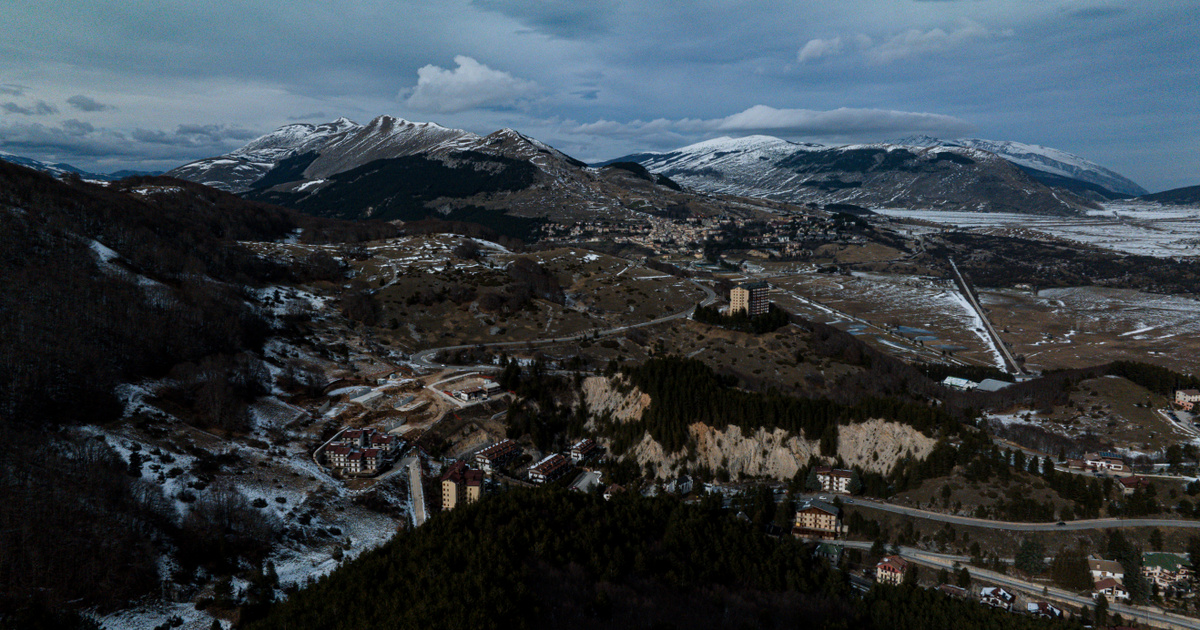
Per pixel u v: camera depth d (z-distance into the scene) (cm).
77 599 14900
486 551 16412
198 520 17762
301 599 15238
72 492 16675
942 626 15962
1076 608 17475
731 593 17100
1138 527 19875
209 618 15425
